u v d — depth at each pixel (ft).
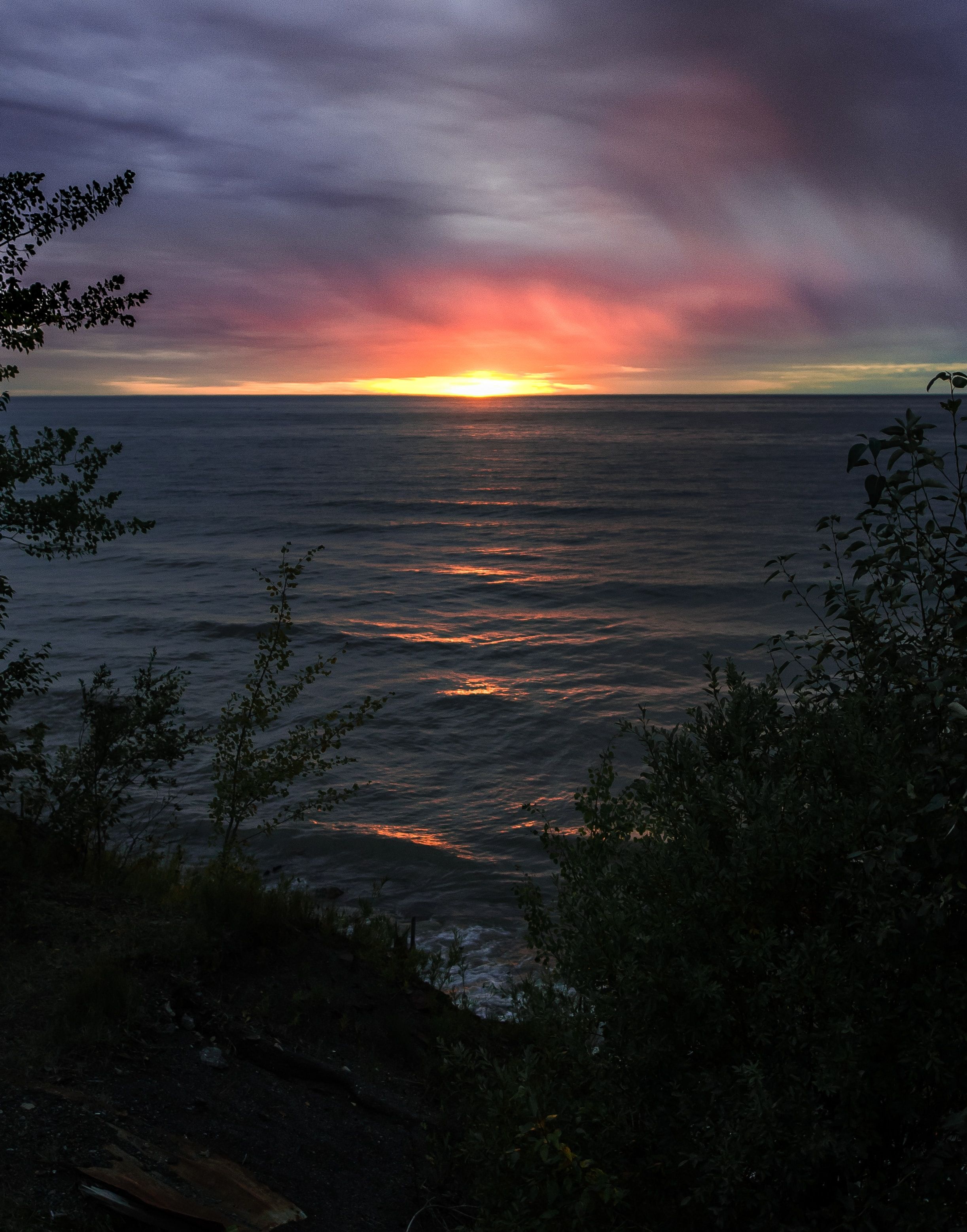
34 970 17.30
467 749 63.31
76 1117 13.16
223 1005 18.10
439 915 40.34
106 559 152.97
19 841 24.11
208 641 94.99
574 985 12.95
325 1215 13.35
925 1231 8.95
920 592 11.23
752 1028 10.41
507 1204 11.35
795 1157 9.53
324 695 74.95
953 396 10.71
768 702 13.29
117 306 21.48
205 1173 13.10
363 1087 17.30
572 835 48.75
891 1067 9.99
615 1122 10.86
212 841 28.58
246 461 398.01
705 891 11.05
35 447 23.00
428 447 499.51
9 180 19.49
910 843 10.17
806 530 185.06
